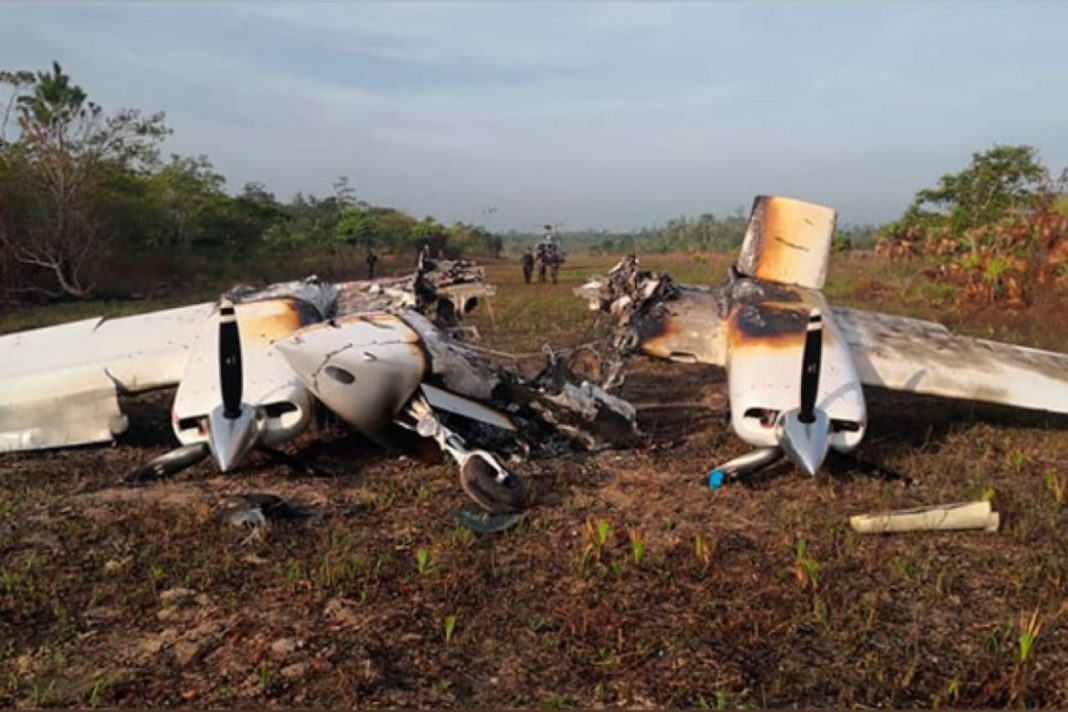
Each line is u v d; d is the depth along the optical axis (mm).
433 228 56375
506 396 7109
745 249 8734
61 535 5234
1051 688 3570
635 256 8562
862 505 5871
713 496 6109
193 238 33719
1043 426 8172
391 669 3713
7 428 7000
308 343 6250
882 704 3451
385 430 6652
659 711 3395
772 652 3861
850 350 7758
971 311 16578
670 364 11625
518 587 4547
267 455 6586
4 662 3760
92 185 24750
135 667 3717
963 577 4676
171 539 5148
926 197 30797
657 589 4508
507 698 3494
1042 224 16594
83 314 19766
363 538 5246
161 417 8570
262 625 4082
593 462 7062
